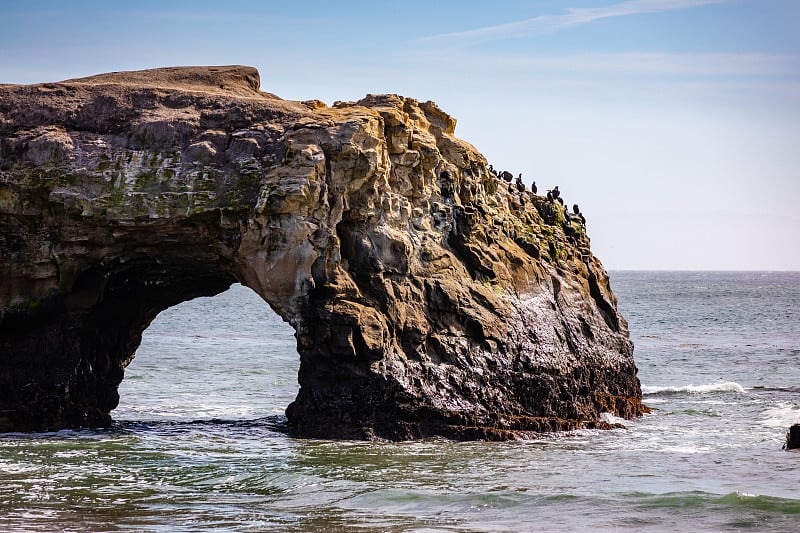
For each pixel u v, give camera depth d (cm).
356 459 4369
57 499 3691
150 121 5072
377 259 4972
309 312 4859
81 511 3538
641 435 5184
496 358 5091
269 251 4875
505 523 3434
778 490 3912
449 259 5244
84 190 4953
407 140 5253
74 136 5072
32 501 3659
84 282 5084
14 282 5022
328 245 4884
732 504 3647
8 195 4984
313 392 4884
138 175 4981
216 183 4953
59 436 4816
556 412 5256
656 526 3406
